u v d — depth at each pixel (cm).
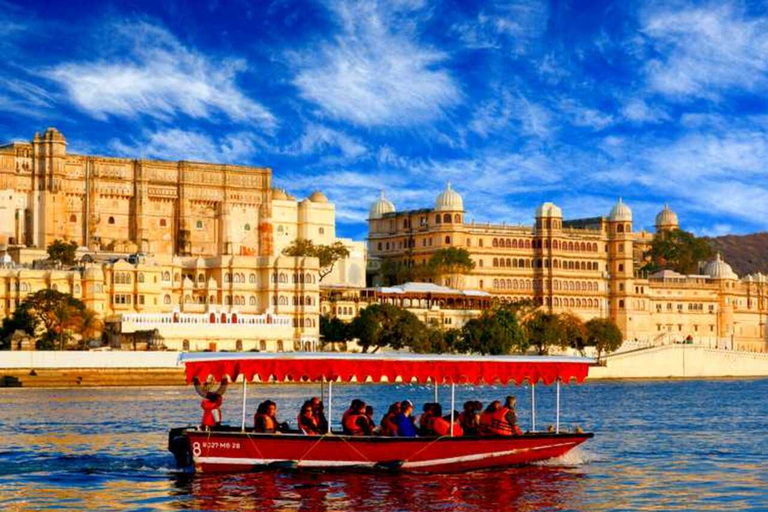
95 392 14175
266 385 16100
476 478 6053
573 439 6562
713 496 5678
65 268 19438
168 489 5653
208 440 6009
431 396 13425
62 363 15638
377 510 5228
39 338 17362
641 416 10812
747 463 6912
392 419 6234
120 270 19088
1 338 17400
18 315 17300
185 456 6169
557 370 6656
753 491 5834
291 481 5862
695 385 18600
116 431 8556
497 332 19912
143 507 5250
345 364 6166
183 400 12438
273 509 5234
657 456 7238
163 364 16188
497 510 5272
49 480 5931
